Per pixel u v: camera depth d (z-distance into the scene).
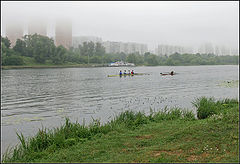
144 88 33.81
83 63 135.38
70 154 7.80
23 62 107.81
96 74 67.69
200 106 14.64
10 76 59.34
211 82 43.25
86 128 10.48
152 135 9.70
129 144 8.59
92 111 18.94
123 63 135.25
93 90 31.94
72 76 59.94
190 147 7.83
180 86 36.41
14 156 8.16
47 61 121.69
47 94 28.84
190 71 86.06
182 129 9.96
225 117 10.95
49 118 17.22
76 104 22.14
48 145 8.98
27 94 29.08
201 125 10.09
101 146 8.43
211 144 7.98
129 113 13.31
